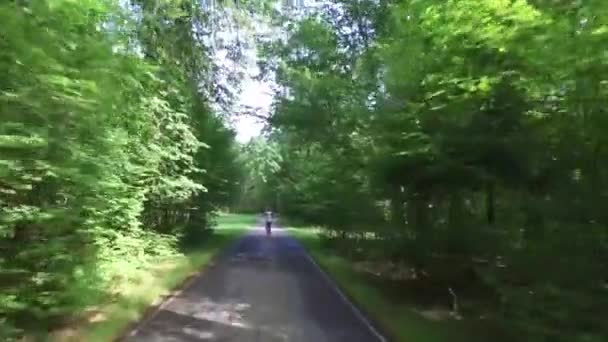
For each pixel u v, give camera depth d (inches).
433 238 472.4
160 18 526.9
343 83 802.8
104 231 451.2
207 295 597.3
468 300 437.1
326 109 832.3
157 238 807.1
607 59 262.4
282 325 446.0
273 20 623.2
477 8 335.3
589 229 264.4
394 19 566.9
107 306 467.5
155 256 752.3
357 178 740.7
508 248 335.0
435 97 431.8
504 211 398.9
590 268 255.3
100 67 369.1
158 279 670.5
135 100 505.7
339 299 582.6
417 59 460.8
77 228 406.0
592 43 261.3
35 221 335.6
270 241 1561.3
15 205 335.6
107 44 376.2
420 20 450.3
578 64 274.8
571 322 249.4
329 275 794.2
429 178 455.8
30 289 349.4
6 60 283.9
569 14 289.3
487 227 424.2
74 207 389.1
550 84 321.7
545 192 341.4
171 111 693.9
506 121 374.0
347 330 429.4
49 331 374.9
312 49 841.5
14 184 300.8
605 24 256.4
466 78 372.8
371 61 698.8
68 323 402.6
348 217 826.2
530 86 340.5
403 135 474.3
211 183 1217.4
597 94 278.5
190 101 658.2
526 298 277.7
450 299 514.6
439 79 421.4
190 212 1200.2
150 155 645.9
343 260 948.6
